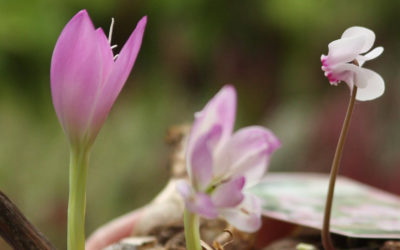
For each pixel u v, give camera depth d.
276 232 0.74
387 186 2.08
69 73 0.57
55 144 2.15
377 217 0.71
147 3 1.85
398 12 1.99
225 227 0.71
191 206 0.54
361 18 1.99
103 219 2.16
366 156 2.10
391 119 2.11
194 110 2.04
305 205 0.73
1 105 1.88
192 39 1.95
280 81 2.05
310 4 1.92
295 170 2.14
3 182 2.25
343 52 0.57
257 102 2.06
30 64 1.77
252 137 0.55
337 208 0.73
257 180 0.56
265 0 1.92
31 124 1.97
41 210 2.22
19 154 2.22
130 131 2.13
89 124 0.58
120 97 2.07
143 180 2.14
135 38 0.58
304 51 2.01
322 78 2.08
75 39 0.57
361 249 0.69
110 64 0.58
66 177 2.22
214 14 1.93
